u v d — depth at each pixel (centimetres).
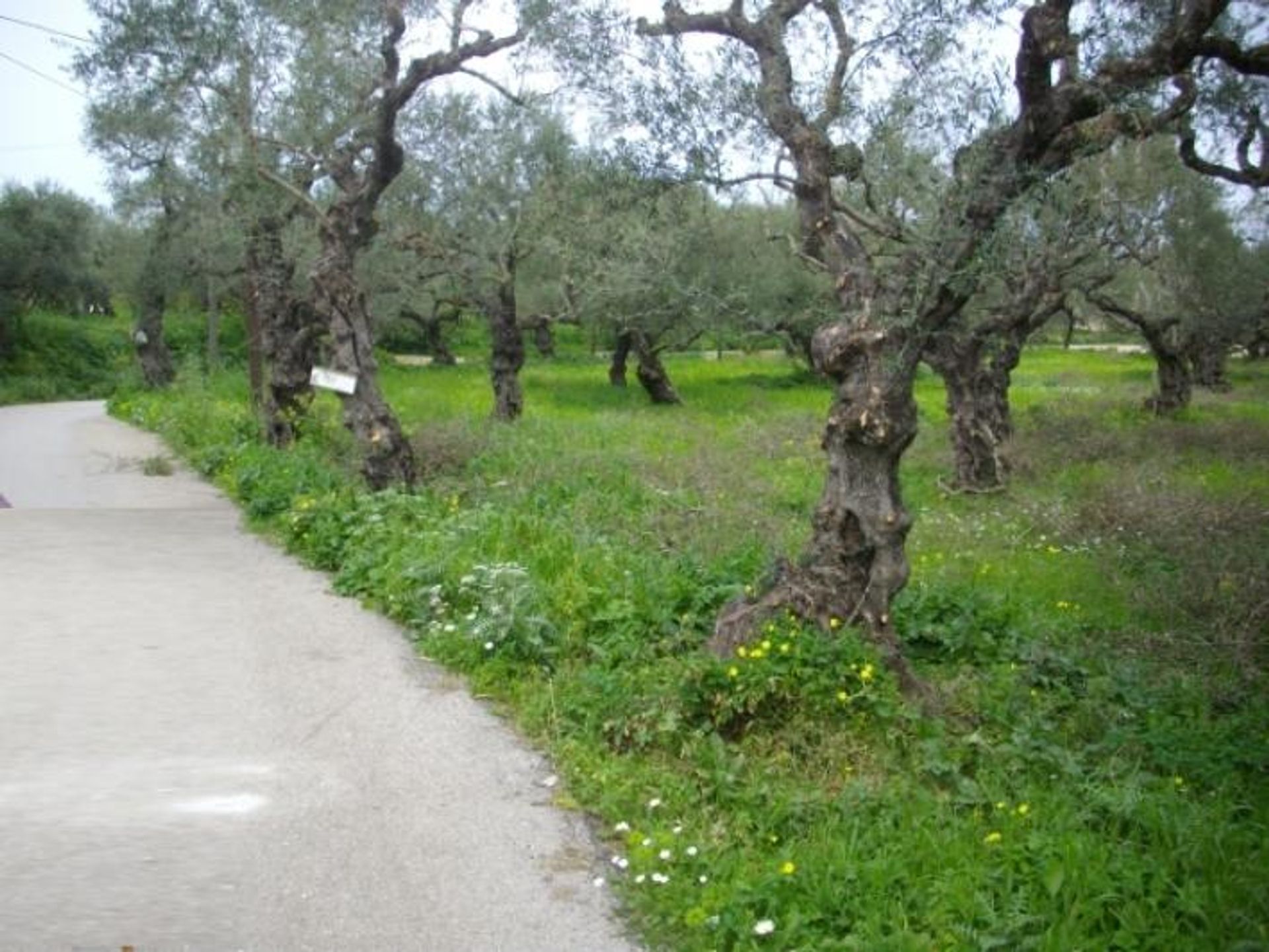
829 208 653
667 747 544
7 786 501
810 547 637
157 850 448
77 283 3919
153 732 567
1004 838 453
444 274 2239
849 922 395
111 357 4212
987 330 1407
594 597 722
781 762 530
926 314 615
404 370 3600
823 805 484
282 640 721
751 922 393
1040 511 1215
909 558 980
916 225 760
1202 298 2117
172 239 2439
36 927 391
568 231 1720
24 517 1125
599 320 2552
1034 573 965
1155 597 853
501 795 509
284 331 1487
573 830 478
